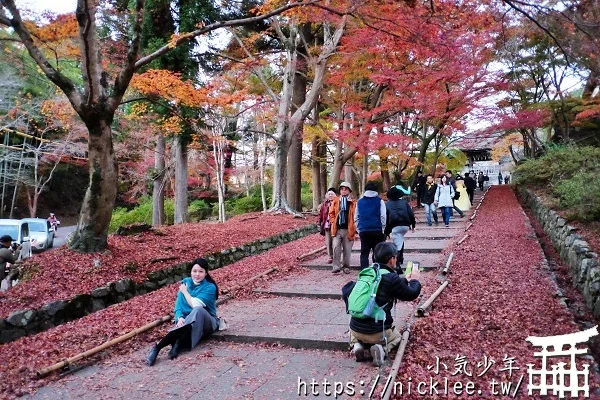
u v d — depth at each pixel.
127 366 5.07
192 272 5.84
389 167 29.67
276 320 6.37
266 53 18.25
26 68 18.92
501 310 6.02
